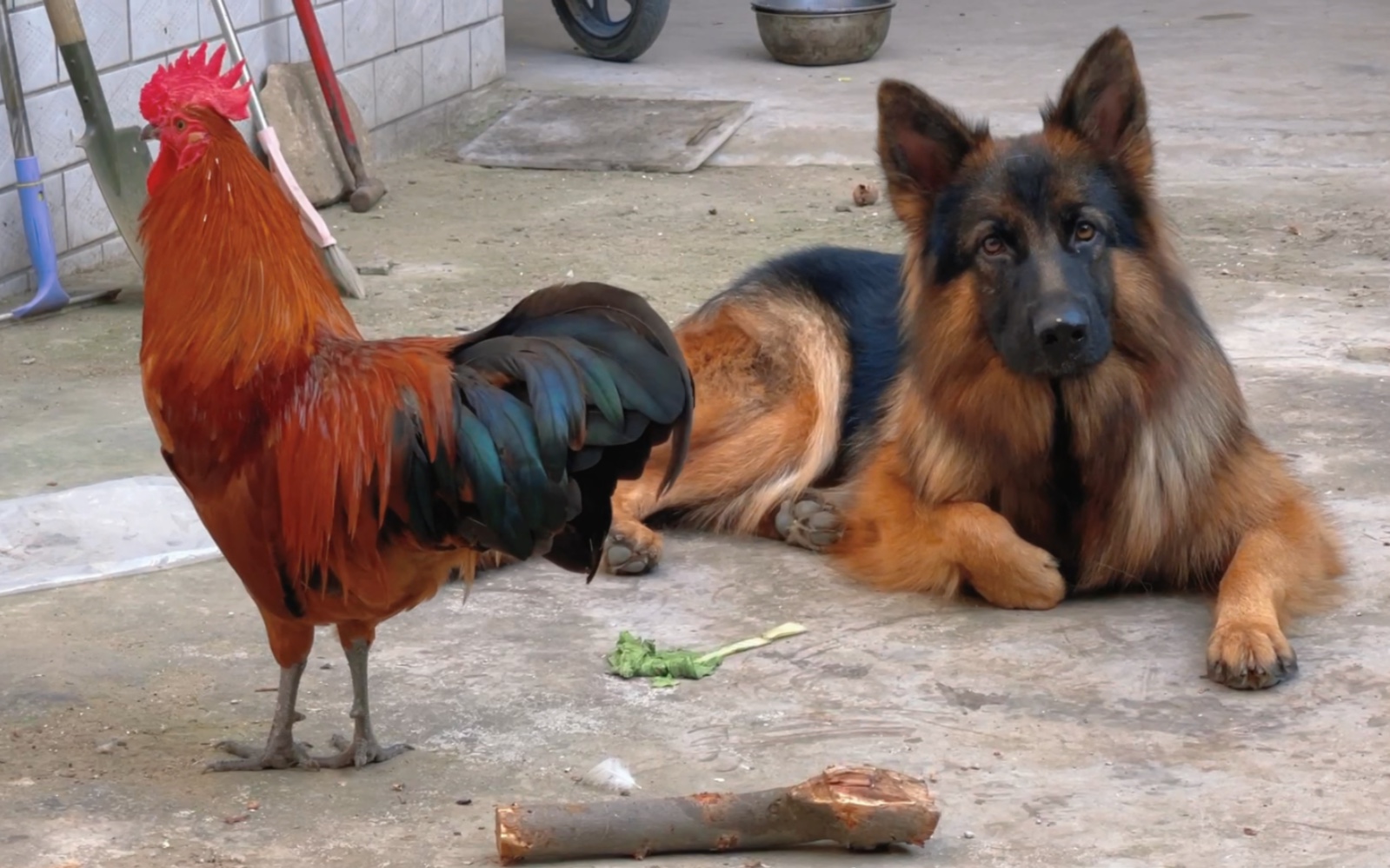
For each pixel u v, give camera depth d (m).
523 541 4.23
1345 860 4.11
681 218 11.88
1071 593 6.03
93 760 4.73
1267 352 8.59
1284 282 9.96
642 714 5.05
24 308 9.46
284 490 4.30
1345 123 13.55
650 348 4.18
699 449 6.78
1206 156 13.10
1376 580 5.93
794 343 6.80
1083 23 18.30
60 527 6.45
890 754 4.76
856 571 6.22
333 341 4.46
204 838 4.27
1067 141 5.71
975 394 5.86
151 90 4.42
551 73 15.88
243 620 5.79
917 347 6.05
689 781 4.61
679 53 16.98
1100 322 5.52
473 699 5.16
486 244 11.23
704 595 6.07
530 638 5.66
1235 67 15.66
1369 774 4.57
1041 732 4.89
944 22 18.62
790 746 4.82
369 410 4.25
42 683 5.27
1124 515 5.82
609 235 11.42
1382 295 9.63
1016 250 5.62
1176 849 4.18
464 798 4.52
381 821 4.37
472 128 14.50
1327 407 7.74
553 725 4.98
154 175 4.45
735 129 13.94
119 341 9.15
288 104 12.22
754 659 5.46
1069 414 5.73
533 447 4.14
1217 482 5.82
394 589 4.45
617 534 6.20
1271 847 4.18
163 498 6.70
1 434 7.58
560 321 4.30
